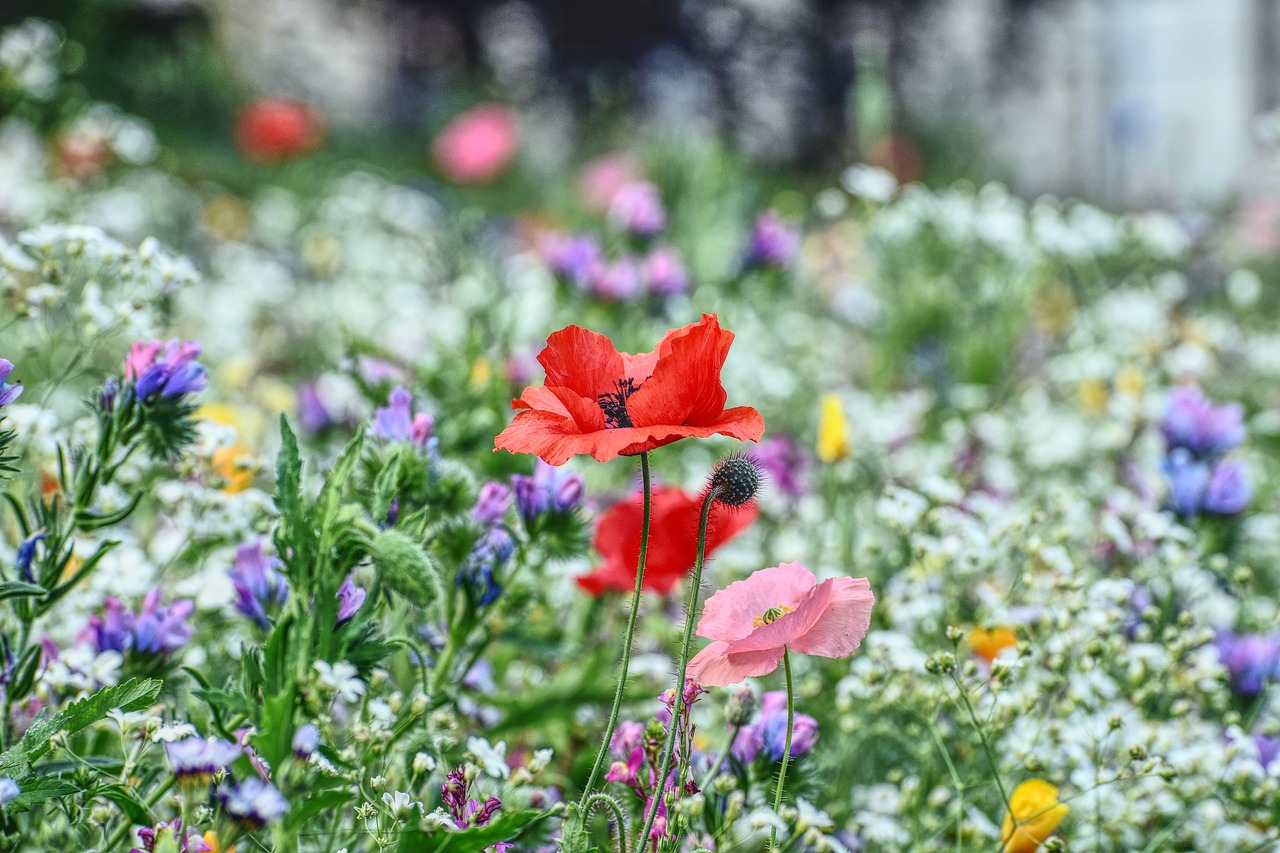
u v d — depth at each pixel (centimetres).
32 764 106
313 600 108
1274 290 343
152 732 107
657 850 106
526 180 499
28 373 142
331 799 104
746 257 206
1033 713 126
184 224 326
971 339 231
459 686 120
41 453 124
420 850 105
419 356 150
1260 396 248
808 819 110
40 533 111
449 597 117
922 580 131
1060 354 241
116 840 108
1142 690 126
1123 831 123
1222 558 137
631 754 111
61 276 127
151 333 128
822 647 106
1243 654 132
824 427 147
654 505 120
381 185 392
